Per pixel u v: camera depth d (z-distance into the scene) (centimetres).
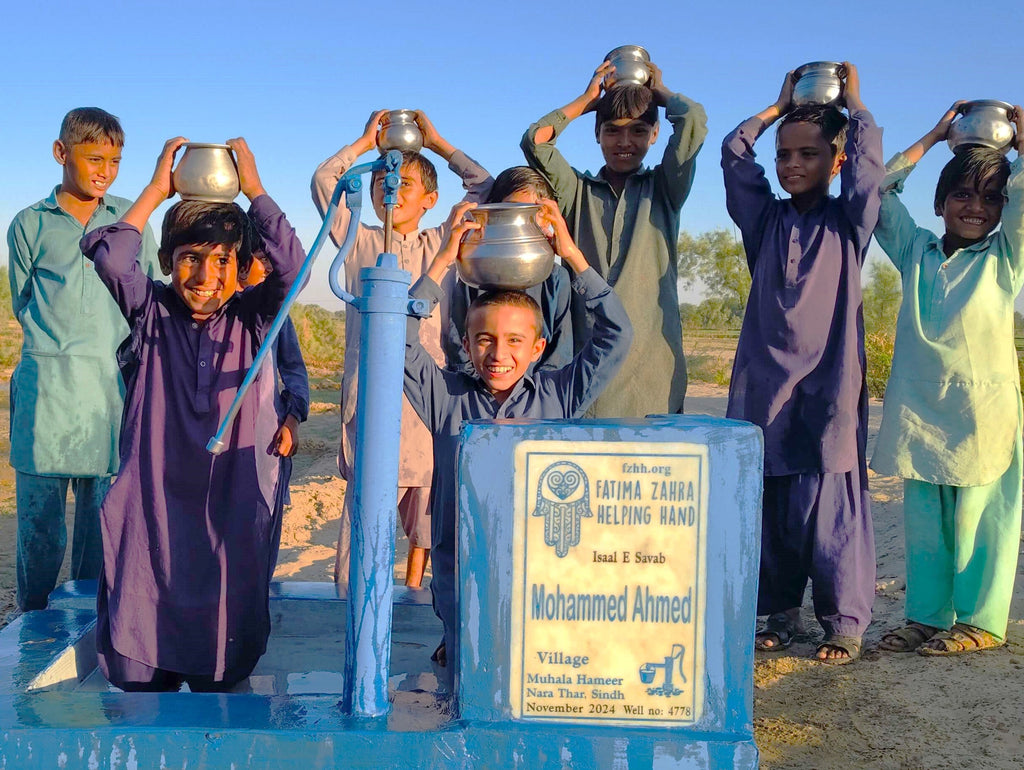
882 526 684
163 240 322
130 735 234
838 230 438
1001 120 454
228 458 321
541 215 299
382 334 243
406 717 246
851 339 431
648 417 263
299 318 2877
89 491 504
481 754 233
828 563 436
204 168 314
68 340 488
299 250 319
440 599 305
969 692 398
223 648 315
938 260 462
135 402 323
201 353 325
